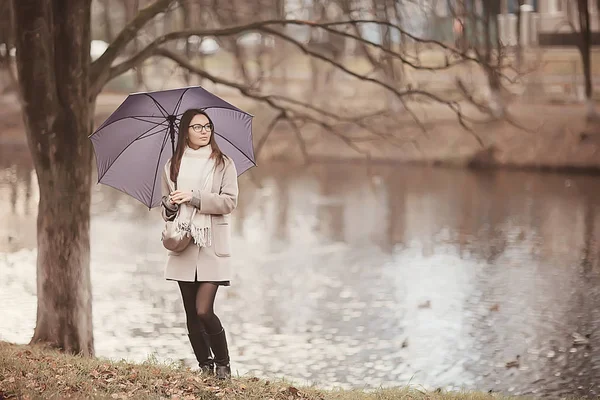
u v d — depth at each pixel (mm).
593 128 42031
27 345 11711
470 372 13758
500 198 34688
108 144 8234
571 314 17328
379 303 18516
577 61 47531
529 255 23641
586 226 27984
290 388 8320
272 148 48125
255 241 26188
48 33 11922
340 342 15586
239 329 16484
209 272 7719
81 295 12500
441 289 19781
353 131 47688
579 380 13297
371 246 25312
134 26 12852
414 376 13547
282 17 15430
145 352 14711
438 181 40188
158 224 28938
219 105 8062
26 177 39656
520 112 44406
